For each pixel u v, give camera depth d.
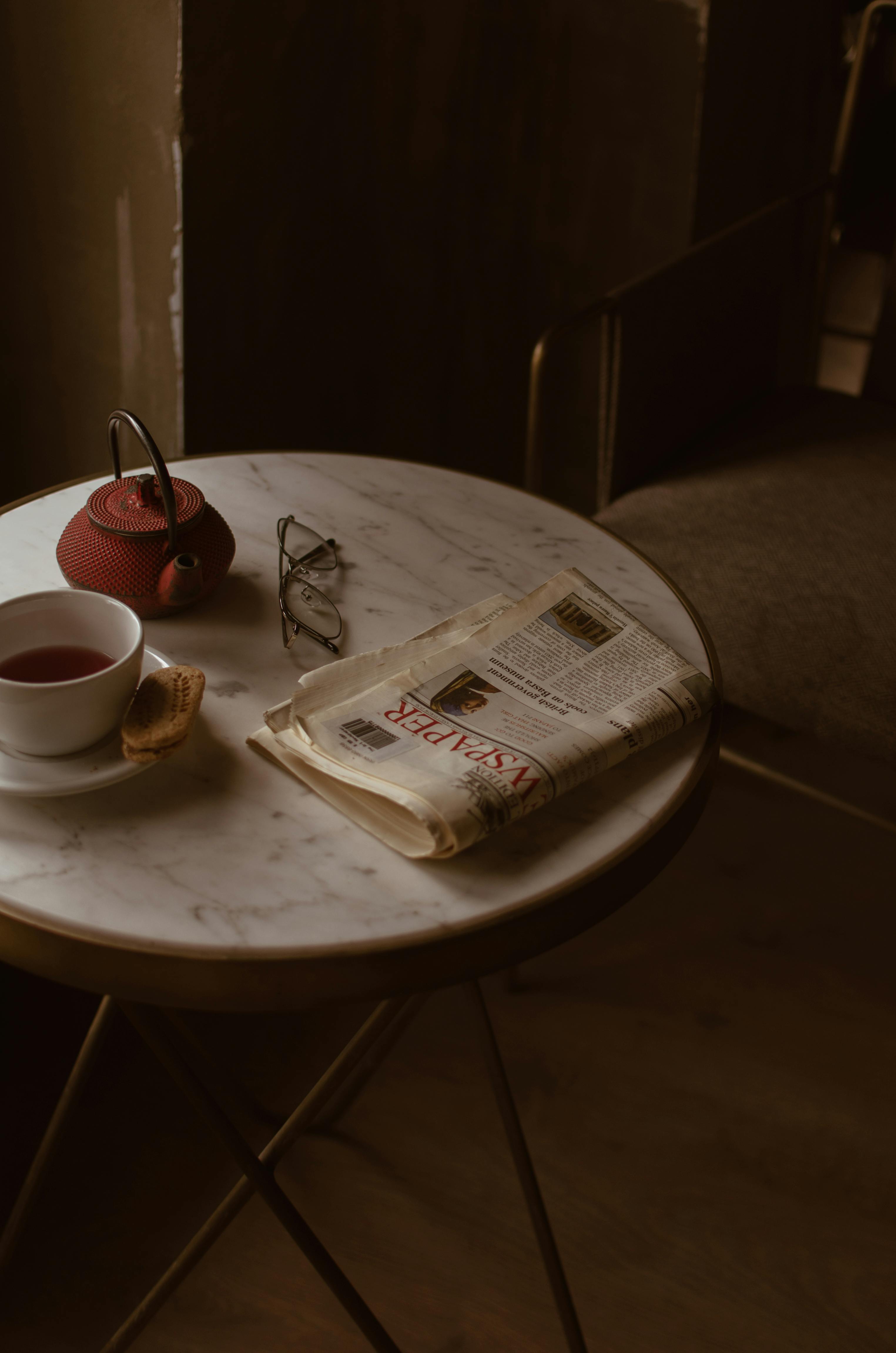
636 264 1.67
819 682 1.14
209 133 1.29
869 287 2.32
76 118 1.30
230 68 1.27
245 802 0.67
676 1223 1.10
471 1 1.52
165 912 0.60
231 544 0.83
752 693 1.17
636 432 1.35
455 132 1.62
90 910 0.59
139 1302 1.00
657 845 0.68
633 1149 1.16
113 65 1.24
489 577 0.90
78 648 0.71
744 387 1.54
